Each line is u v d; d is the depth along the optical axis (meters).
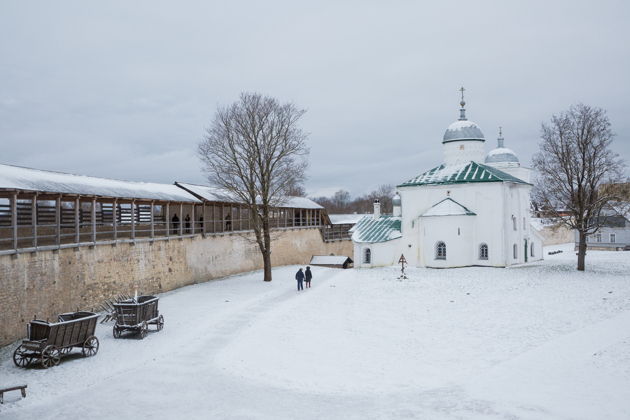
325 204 188.25
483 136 54.44
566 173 42.78
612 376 17.44
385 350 22.06
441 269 47.12
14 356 19.55
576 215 43.28
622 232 65.38
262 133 41.19
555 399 15.66
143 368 19.50
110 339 23.55
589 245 67.81
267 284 40.47
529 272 43.22
